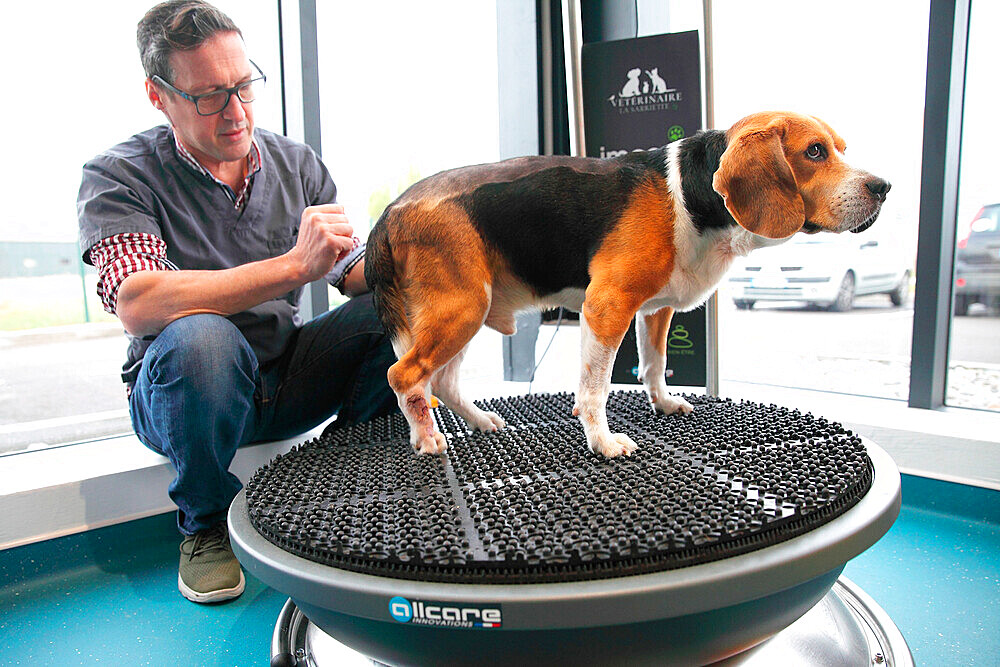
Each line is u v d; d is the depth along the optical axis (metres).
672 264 1.17
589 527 0.91
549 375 2.76
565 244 1.21
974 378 2.51
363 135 2.54
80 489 1.68
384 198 2.65
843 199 1.07
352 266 1.73
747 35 2.41
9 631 1.39
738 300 3.26
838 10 2.31
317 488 1.15
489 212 1.20
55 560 1.66
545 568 0.83
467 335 1.21
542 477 1.13
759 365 2.91
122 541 1.75
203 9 1.39
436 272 1.21
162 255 1.47
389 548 0.89
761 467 1.10
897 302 3.30
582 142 1.83
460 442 1.36
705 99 1.68
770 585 0.83
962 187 2.03
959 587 1.46
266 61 2.33
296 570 0.91
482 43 2.75
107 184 1.47
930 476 1.86
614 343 1.17
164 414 1.38
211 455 1.42
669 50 1.89
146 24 1.39
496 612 0.79
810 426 1.33
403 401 1.27
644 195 1.17
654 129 1.95
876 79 2.22
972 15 1.91
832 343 3.20
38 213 2.06
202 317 1.38
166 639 1.35
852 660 1.09
